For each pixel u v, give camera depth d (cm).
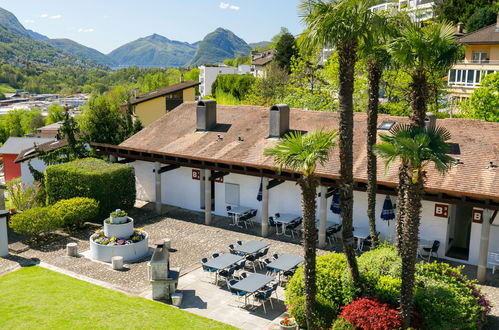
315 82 4912
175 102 5556
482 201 1791
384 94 3978
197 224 2539
